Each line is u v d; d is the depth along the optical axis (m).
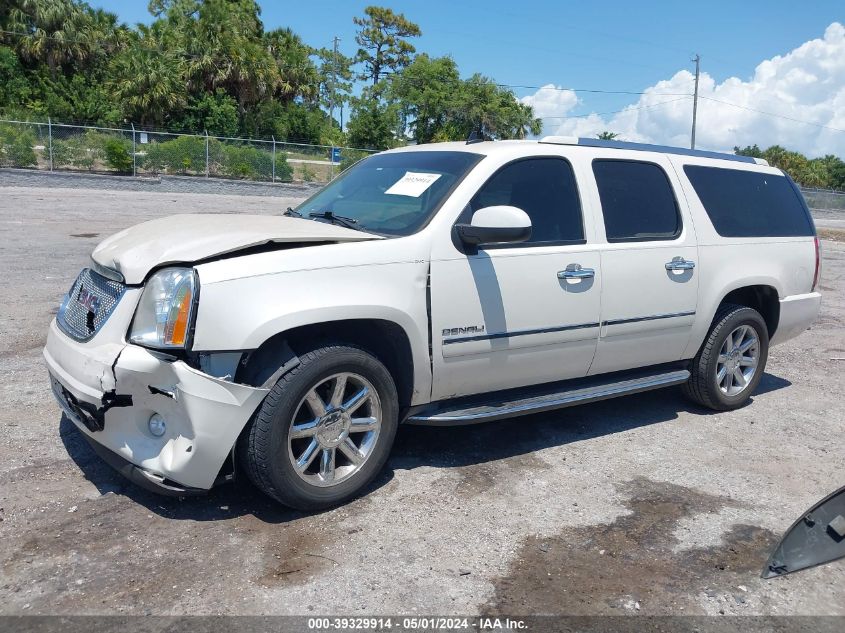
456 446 4.64
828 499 3.04
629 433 5.05
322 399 3.66
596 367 4.72
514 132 54.56
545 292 4.27
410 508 3.78
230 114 42.50
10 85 41.34
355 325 3.74
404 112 53.50
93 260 3.82
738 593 3.20
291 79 53.47
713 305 5.19
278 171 30.52
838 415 5.65
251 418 3.38
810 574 3.37
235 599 2.95
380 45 80.56
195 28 43.62
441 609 2.97
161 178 27.22
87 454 4.16
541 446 4.72
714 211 5.29
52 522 3.44
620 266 4.62
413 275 3.79
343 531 3.52
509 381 4.34
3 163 25.05
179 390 3.22
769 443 4.99
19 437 4.33
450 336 3.96
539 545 3.50
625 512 3.88
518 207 4.27
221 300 3.26
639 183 4.91
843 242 23.42
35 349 6.12
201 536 3.40
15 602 2.86
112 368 3.23
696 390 5.43
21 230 13.70
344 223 4.23
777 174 5.98
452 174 4.22
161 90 39.88
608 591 3.16
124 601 2.90
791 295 5.81
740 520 3.86
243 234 3.57
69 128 26.98
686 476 4.38
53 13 43.19
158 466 3.33
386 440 3.86
